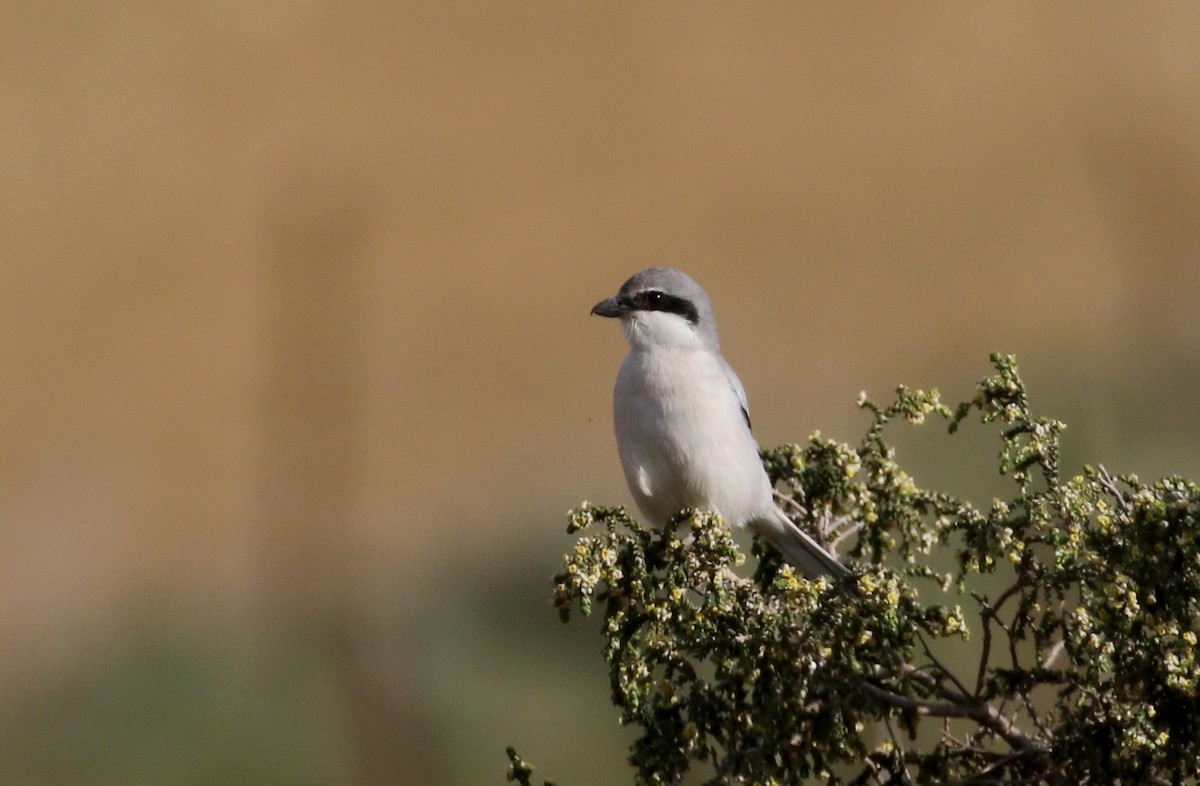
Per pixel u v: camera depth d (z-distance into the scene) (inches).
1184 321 593.3
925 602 312.8
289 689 436.8
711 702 203.8
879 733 232.1
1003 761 202.2
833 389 677.3
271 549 486.3
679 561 216.5
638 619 209.8
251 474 679.1
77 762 440.8
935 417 463.2
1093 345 617.9
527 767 199.6
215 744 426.6
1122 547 197.8
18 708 471.8
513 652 424.8
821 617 204.4
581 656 421.7
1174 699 194.7
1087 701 199.9
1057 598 212.2
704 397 299.3
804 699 199.8
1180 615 194.7
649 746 203.2
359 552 480.4
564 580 212.4
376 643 420.2
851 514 242.2
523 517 577.3
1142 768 191.9
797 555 258.1
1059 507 205.3
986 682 205.6
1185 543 196.1
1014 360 217.0
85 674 488.1
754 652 200.5
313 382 522.3
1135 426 434.6
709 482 297.9
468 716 391.9
